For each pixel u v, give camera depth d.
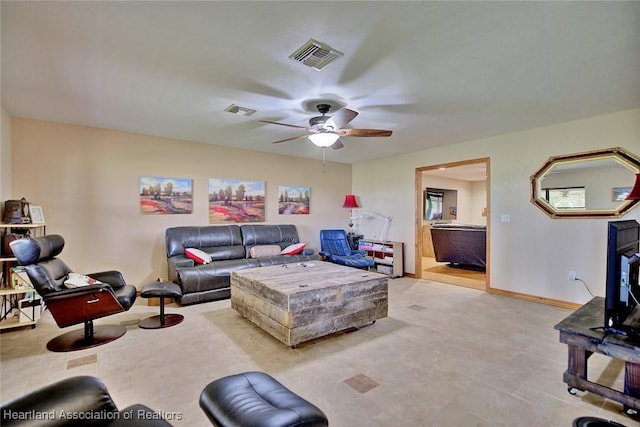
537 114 3.57
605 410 1.88
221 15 1.80
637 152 3.37
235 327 3.23
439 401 1.97
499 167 4.52
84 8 1.73
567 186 3.91
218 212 5.26
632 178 3.45
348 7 1.74
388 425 1.75
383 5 1.72
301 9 1.75
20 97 3.06
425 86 2.79
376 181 6.58
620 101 3.16
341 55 2.26
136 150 4.48
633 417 1.81
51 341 2.84
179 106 3.31
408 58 2.30
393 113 3.53
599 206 3.67
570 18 1.83
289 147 5.43
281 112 3.50
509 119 3.76
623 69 2.46
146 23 1.88
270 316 2.88
